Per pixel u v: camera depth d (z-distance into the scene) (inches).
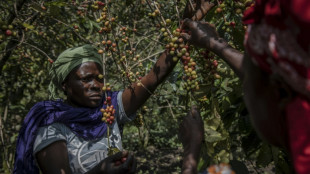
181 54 54.1
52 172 58.6
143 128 155.2
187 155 44.1
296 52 25.8
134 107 67.9
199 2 58.2
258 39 27.6
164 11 101.5
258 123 30.9
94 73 65.3
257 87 29.9
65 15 114.7
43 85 161.8
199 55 59.6
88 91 64.9
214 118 57.7
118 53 67.4
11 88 142.9
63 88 68.3
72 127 63.4
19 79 152.2
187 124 46.5
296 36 25.7
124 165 54.7
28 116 65.0
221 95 73.5
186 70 54.6
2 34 64.3
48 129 61.9
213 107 58.2
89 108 66.4
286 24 25.9
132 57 76.5
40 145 60.4
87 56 65.5
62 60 66.0
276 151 67.7
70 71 65.0
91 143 64.0
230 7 61.0
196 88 55.4
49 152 59.9
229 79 66.4
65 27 113.3
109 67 125.6
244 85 32.2
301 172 26.2
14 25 80.6
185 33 51.6
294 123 26.8
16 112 166.7
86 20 96.2
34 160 63.2
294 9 24.1
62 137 61.7
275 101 29.3
